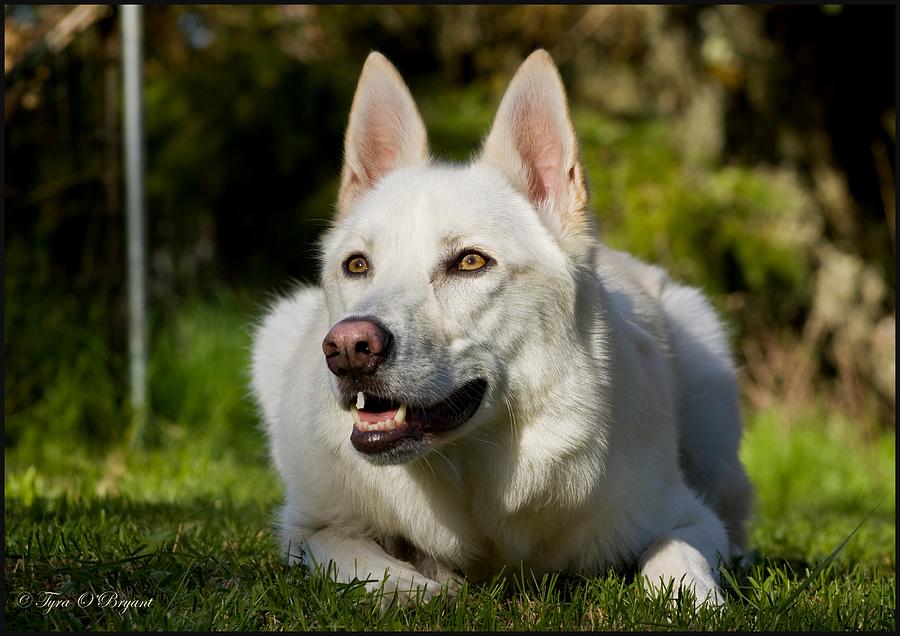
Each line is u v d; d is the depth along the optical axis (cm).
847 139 1667
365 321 388
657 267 661
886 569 571
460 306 415
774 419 1264
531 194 466
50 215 1063
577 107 1672
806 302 1551
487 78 1777
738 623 385
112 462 868
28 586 417
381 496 443
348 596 393
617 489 452
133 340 997
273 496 736
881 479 1150
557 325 435
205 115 1527
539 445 432
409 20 1727
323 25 1688
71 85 1063
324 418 448
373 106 493
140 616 377
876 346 1497
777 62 1577
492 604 392
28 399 985
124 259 1099
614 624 380
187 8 1619
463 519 445
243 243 1623
